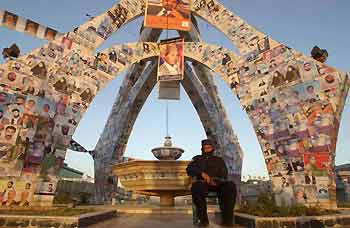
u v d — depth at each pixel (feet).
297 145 44.68
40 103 44.16
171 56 60.29
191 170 18.24
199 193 17.58
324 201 40.40
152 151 50.01
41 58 46.29
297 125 45.55
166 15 59.67
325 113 43.80
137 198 125.59
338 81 44.29
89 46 52.54
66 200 47.16
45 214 19.72
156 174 34.68
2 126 40.14
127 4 59.47
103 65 53.47
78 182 79.00
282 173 45.06
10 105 41.50
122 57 56.59
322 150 42.47
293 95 47.21
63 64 48.47
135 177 36.19
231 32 57.26
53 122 44.96
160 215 28.50
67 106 47.29
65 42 49.83
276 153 46.52
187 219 23.58
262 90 50.72
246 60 54.13
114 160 77.20
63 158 44.98
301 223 17.97
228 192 17.81
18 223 17.88
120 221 22.20
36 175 41.34
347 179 72.90
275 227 17.46
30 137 41.96
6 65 42.70
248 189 76.79
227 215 17.70
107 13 56.44
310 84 46.14
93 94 50.96
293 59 48.75
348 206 41.73
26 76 43.91
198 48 59.47
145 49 60.03
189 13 60.85
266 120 48.91
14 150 40.14
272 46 51.70
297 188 43.01
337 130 43.91
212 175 17.76
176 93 69.36
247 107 51.65
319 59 47.39
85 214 19.89
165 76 59.31
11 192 38.58
